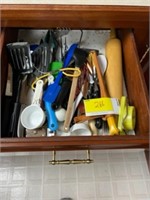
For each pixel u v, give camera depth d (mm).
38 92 526
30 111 492
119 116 494
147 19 531
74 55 596
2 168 572
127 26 557
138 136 419
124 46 615
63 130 489
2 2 512
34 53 597
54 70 575
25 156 594
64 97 521
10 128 471
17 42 593
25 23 534
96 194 547
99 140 408
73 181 562
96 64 580
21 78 569
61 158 585
